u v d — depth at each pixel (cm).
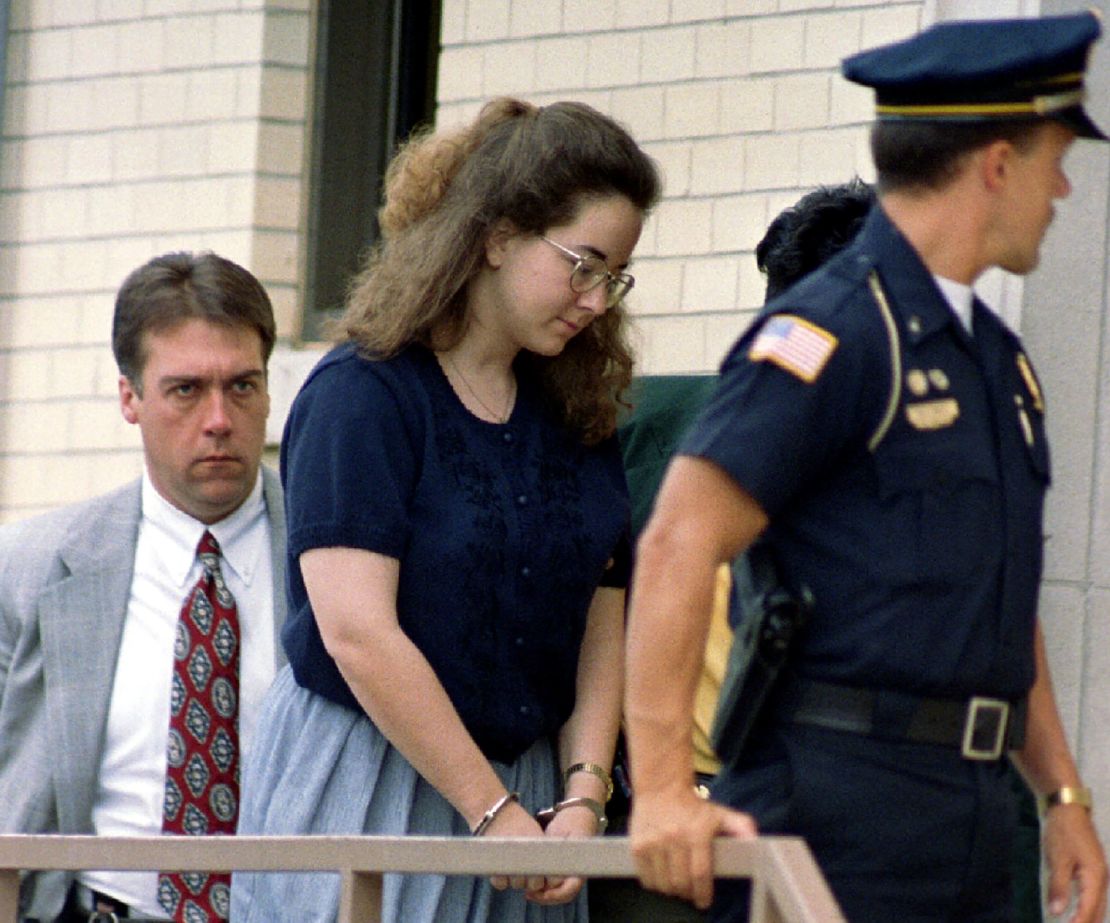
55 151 2655
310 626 1451
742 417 1114
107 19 2633
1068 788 1251
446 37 2380
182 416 1650
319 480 1430
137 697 1648
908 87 1169
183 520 1683
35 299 2650
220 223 2547
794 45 2177
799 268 1564
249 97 2542
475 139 1486
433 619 1428
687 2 2238
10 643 1670
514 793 1452
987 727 1142
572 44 2303
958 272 1170
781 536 1148
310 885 1442
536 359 1510
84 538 1686
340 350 1478
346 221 2538
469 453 1455
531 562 1450
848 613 1127
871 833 1123
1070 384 1959
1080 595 1939
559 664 1478
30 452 2639
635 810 1106
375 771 1432
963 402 1146
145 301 1666
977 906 1152
